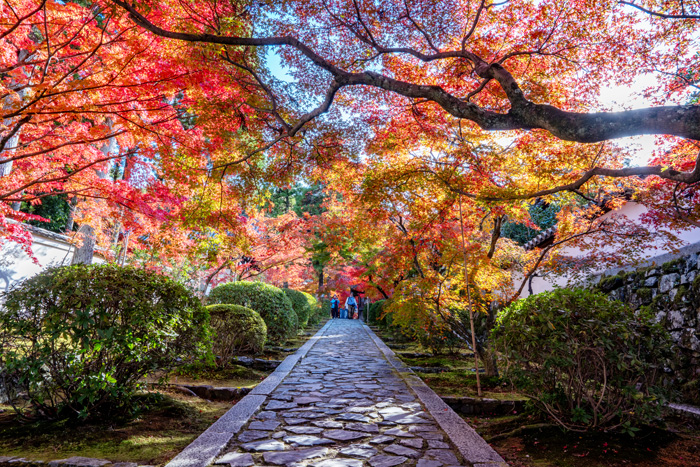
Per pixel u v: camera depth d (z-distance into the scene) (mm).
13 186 6066
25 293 4195
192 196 6711
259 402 5246
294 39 4762
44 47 4984
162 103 5391
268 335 11492
